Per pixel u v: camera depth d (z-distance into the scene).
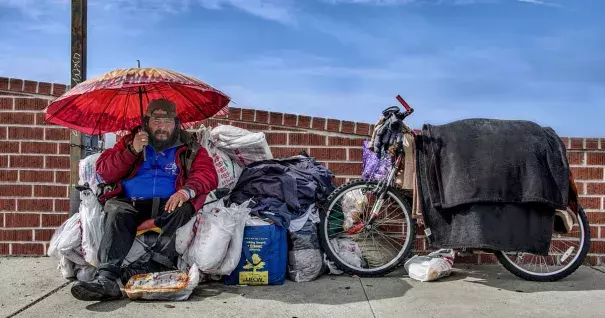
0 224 5.59
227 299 4.25
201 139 5.11
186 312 3.94
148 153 4.58
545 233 4.67
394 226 5.46
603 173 5.50
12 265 5.21
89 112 4.73
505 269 5.34
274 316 3.88
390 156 5.13
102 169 4.49
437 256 5.17
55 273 4.93
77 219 4.71
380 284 4.77
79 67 5.09
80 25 5.08
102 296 4.10
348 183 5.15
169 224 4.38
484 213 4.65
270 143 5.76
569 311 4.07
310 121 5.73
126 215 4.30
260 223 4.64
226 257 4.52
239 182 5.02
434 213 4.84
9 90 5.60
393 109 5.00
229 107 5.74
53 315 3.84
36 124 5.60
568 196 4.76
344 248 5.10
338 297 4.35
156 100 4.54
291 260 4.82
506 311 4.06
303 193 4.98
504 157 4.68
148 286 4.14
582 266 5.46
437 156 4.83
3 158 5.60
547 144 4.78
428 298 4.36
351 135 5.74
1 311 3.91
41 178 5.60
